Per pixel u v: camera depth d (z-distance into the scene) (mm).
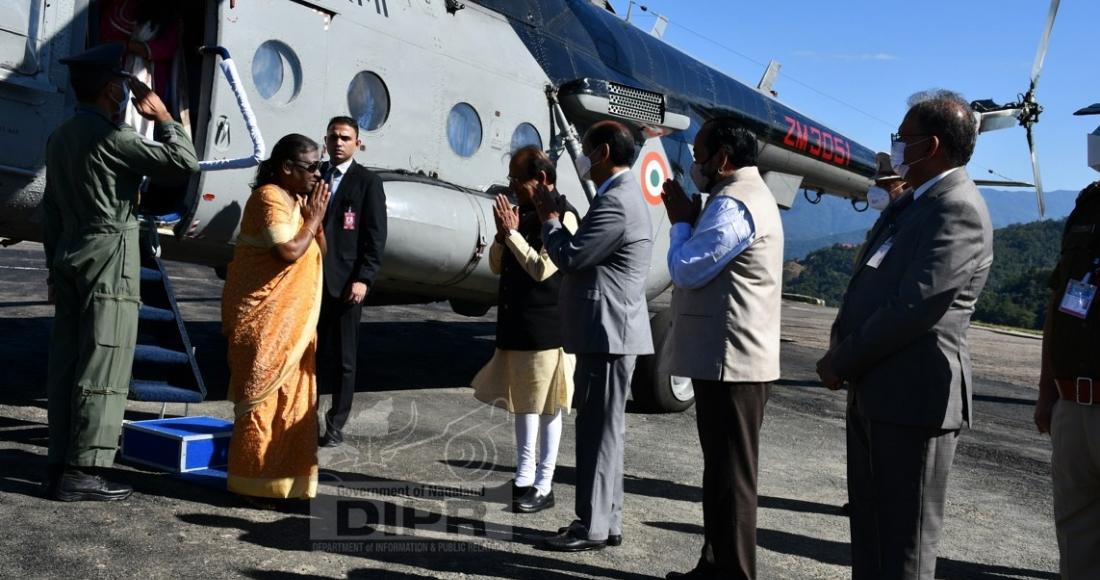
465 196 6160
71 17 4789
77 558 3221
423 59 6266
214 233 5203
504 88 6895
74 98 4828
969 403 2861
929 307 2713
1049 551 4613
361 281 5082
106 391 3795
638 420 6859
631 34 9172
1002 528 4969
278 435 3928
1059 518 2818
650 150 7629
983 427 8281
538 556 3736
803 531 4559
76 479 3812
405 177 5941
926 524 2840
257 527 3760
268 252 3938
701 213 3459
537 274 4137
